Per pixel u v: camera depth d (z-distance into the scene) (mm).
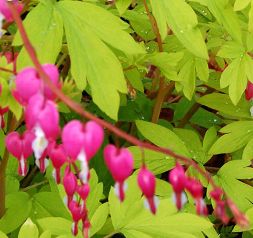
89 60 616
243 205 758
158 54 731
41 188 801
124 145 953
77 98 809
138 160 786
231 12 685
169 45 823
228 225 937
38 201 752
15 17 463
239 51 744
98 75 610
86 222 570
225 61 910
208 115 1020
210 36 838
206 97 908
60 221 702
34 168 887
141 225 704
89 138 458
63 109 805
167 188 762
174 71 742
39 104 463
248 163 794
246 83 731
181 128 953
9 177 776
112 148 469
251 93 747
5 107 568
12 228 724
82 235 700
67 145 460
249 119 907
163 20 651
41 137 469
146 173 473
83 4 639
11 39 691
